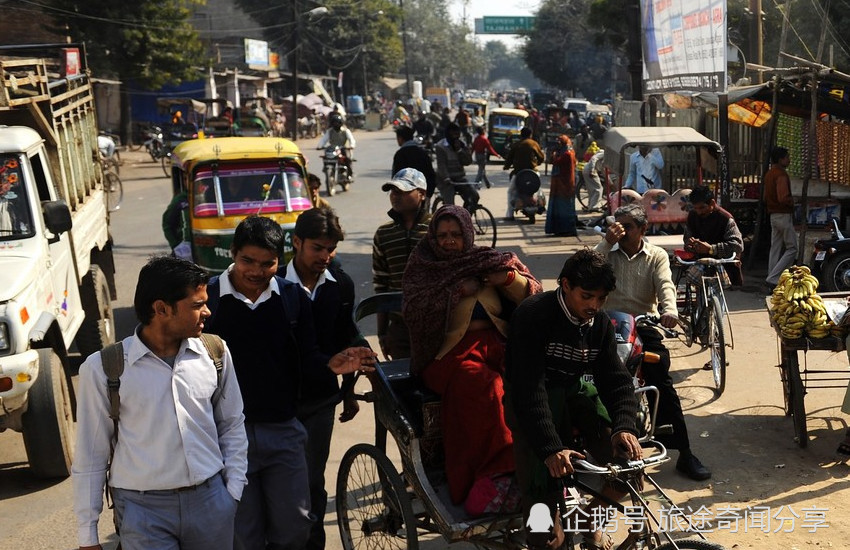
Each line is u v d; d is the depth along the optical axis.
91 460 3.15
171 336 3.14
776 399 7.04
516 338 3.59
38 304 6.27
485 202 20.81
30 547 5.15
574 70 73.31
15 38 34.31
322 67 70.88
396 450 6.28
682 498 5.33
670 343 8.70
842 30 23.11
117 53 36.28
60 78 9.30
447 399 3.97
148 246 15.48
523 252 13.82
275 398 3.88
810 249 11.27
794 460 5.87
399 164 8.85
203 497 3.20
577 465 3.47
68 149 8.42
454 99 103.25
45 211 6.61
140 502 3.15
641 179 13.64
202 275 3.13
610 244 5.83
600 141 12.38
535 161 17.00
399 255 5.77
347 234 16.14
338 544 4.97
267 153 10.13
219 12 65.19
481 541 3.82
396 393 4.32
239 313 3.81
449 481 3.90
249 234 3.73
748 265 12.13
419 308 4.07
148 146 33.62
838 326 5.96
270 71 58.28
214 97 46.56
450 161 14.98
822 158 13.34
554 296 3.60
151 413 3.12
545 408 3.50
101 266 10.45
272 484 3.93
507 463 3.80
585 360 3.68
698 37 13.09
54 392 5.91
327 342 4.29
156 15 36.53
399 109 54.19
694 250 7.54
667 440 5.57
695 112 16.41
